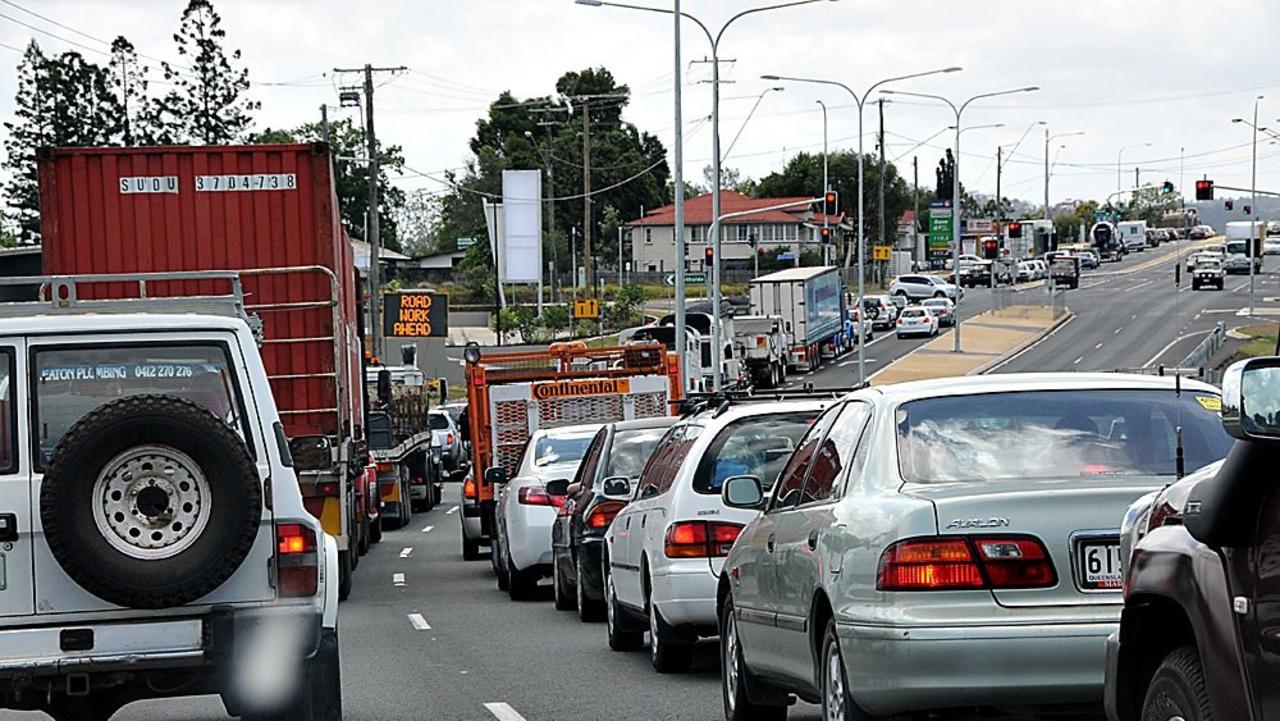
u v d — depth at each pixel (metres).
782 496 12.77
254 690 11.12
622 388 33.91
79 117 100.81
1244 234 177.50
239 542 10.45
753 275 166.88
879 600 9.81
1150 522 8.10
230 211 25.14
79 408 11.12
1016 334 116.44
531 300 150.75
